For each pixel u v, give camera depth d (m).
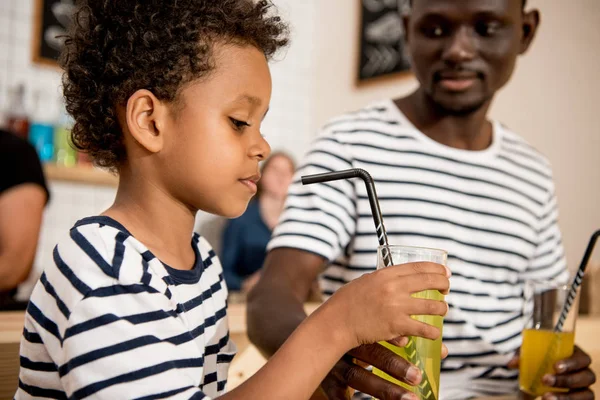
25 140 2.28
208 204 0.84
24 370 0.78
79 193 3.51
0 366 1.16
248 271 3.67
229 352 0.98
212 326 0.92
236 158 0.83
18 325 1.29
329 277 1.46
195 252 0.93
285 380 0.72
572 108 2.58
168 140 0.82
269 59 0.98
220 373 0.96
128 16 0.84
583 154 2.53
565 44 2.62
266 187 3.73
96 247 0.75
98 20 0.87
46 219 3.42
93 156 0.90
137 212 0.84
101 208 3.57
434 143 1.45
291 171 3.77
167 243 0.86
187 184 0.83
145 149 0.83
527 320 1.18
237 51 0.85
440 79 1.39
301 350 0.73
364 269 1.38
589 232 2.51
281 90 4.11
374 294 0.75
